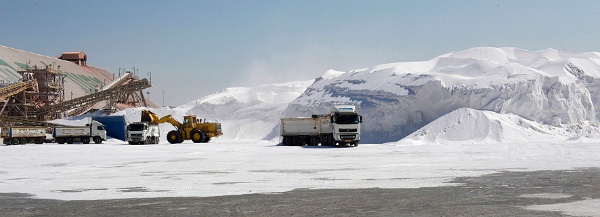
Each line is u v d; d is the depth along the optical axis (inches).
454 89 3725.4
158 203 633.0
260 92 5669.3
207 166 1291.8
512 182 829.2
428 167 1178.6
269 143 3137.3
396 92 3831.2
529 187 754.2
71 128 3240.7
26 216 547.5
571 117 3713.1
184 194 722.8
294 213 543.8
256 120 4741.6
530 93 3673.7
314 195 695.1
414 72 4160.9
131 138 3006.9
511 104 3661.4
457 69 4183.1
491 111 3599.9
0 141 3681.1
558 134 3457.2
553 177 904.3
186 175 1037.2
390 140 3715.6
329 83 4448.8
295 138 2696.9
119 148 2417.6
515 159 1425.9
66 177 1032.2
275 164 1337.4
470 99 3690.9
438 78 3784.5
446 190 732.7
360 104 3964.1
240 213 548.4
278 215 533.0
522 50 5187.0
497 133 3179.1
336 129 2428.6
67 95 7815.0
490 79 3816.4
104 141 3501.5
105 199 679.7
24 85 4709.6
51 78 5270.7
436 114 3779.5
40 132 3326.8
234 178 959.6
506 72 3882.9
